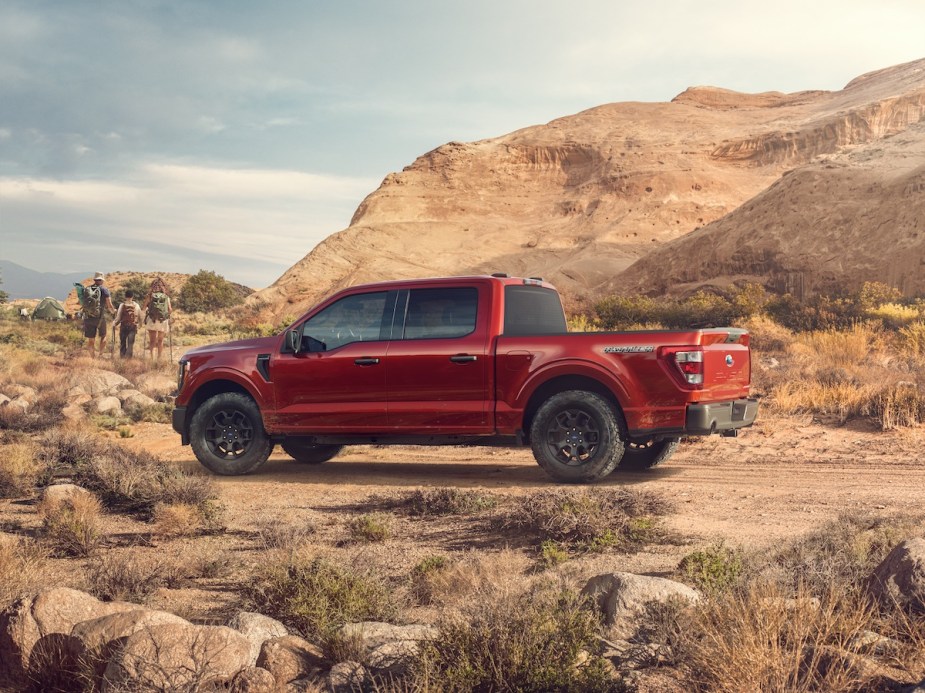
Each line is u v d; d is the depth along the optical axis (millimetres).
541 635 3574
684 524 6855
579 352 8898
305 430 9922
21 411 14008
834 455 10312
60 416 14688
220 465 10180
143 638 3383
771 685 3166
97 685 3453
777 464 9898
